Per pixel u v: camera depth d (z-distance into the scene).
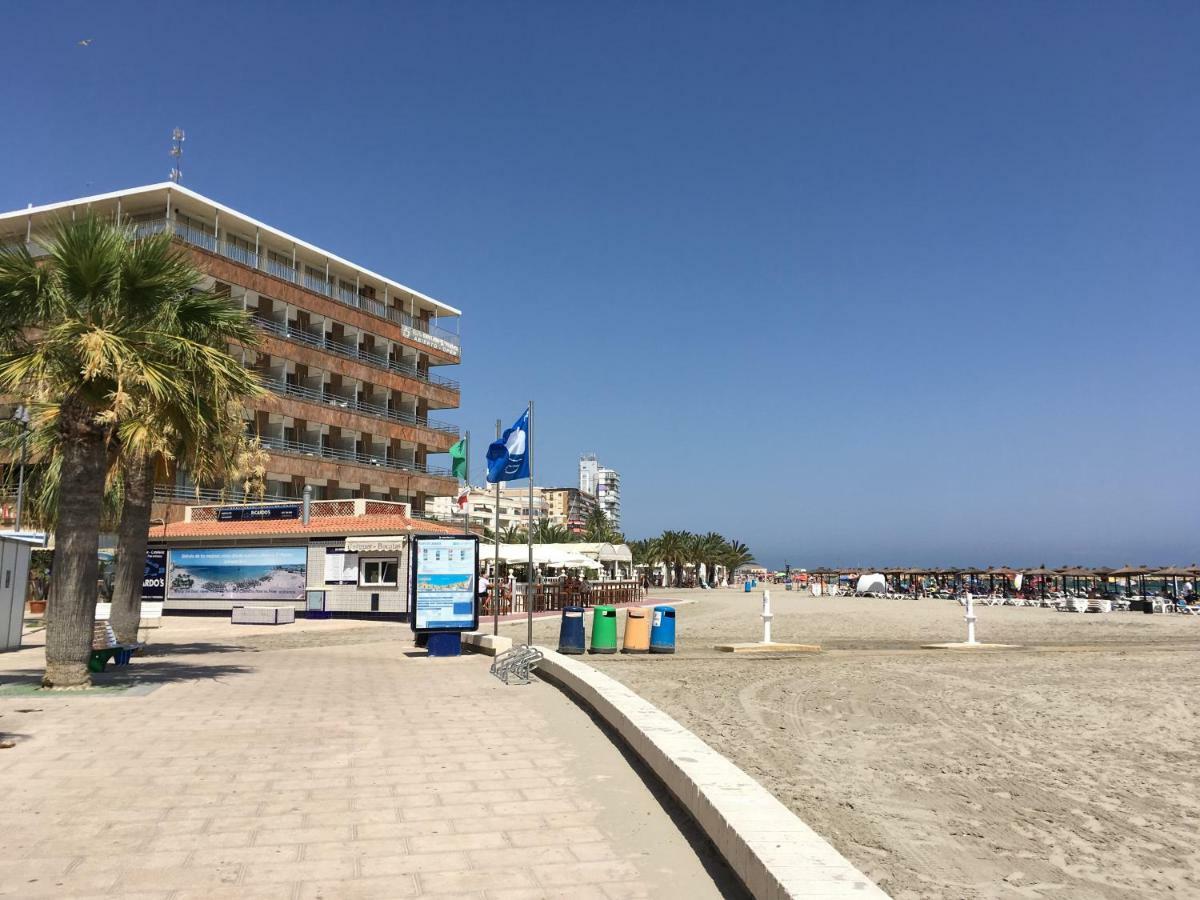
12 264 11.42
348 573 35.12
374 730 8.53
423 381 65.06
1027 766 8.02
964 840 5.77
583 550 43.56
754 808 4.68
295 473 52.41
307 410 54.25
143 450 13.54
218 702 10.38
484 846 4.92
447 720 9.13
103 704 10.16
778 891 3.57
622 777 6.55
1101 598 59.38
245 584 36.97
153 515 40.34
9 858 4.70
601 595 41.59
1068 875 5.13
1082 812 6.51
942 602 64.94
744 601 60.91
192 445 13.23
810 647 19.66
